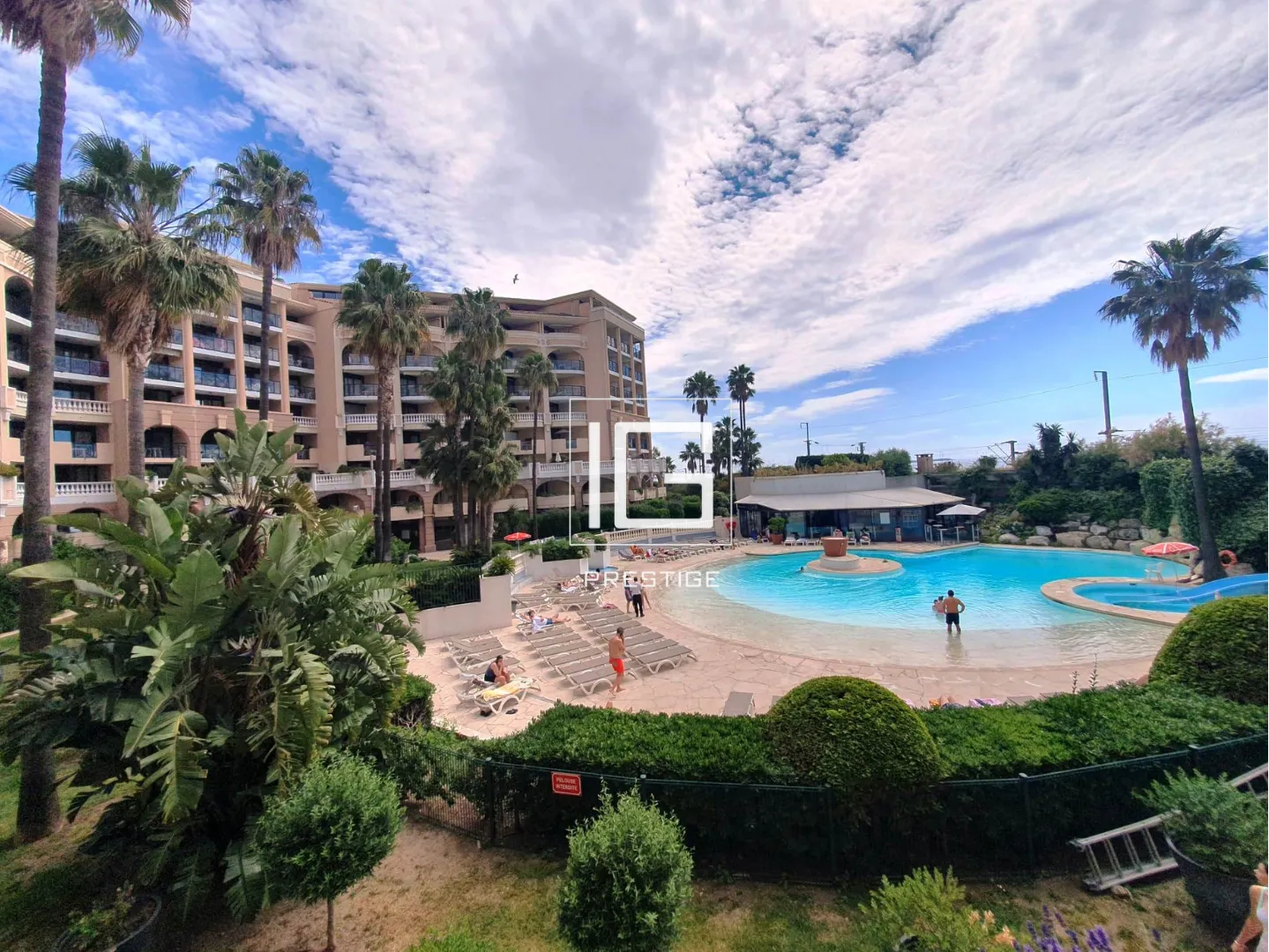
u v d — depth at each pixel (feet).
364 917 17.04
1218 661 22.58
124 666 16.99
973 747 18.29
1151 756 17.78
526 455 153.17
